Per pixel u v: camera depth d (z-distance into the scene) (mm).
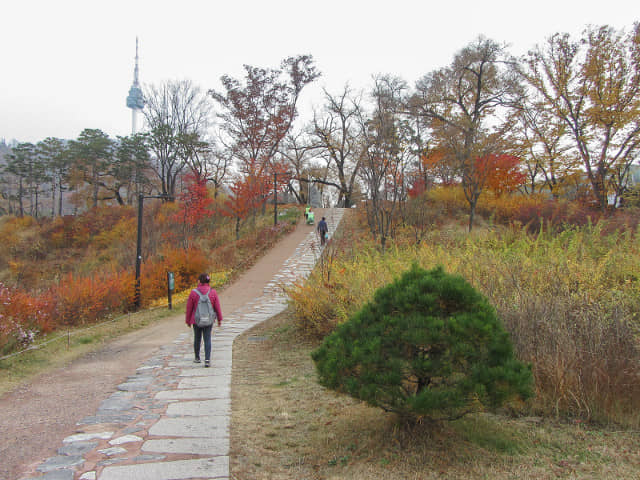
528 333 5078
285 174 40312
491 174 25281
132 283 16797
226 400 5711
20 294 11812
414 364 3611
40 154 51781
